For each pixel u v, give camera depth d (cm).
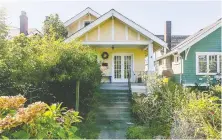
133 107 1278
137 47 2023
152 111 1197
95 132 1037
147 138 968
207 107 897
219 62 1920
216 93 1374
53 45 1199
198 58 1928
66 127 545
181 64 1933
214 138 768
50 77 1152
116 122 1218
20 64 1116
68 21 2234
